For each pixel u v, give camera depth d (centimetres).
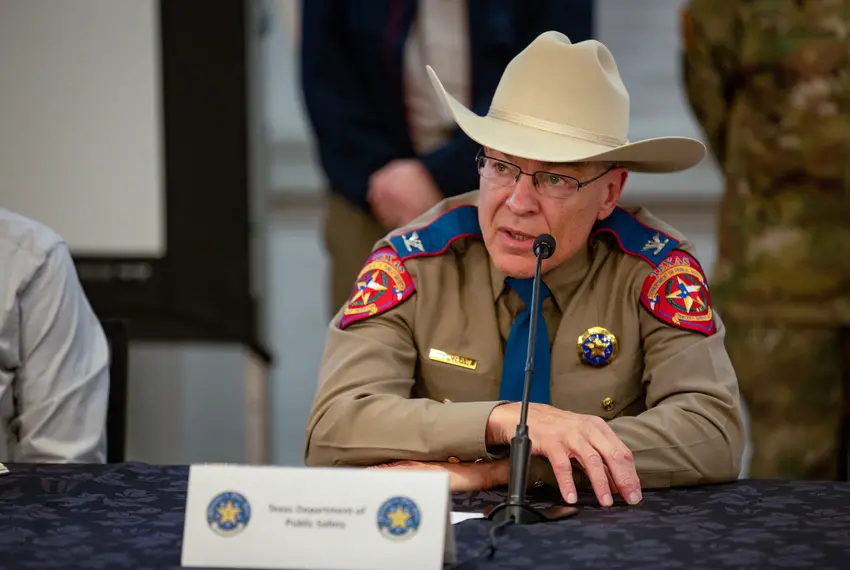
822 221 957
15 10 1066
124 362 731
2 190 1078
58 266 701
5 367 684
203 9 1058
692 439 572
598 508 528
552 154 579
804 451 984
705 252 1371
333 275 1027
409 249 635
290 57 1384
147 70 1064
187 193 1070
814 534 482
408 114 992
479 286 632
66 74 1069
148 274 1076
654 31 1377
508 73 618
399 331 624
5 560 447
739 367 993
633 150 585
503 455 568
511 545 466
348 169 989
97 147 1071
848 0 934
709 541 472
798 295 967
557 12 984
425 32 983
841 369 982
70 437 685
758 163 967
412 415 574
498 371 625
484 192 602
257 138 1088
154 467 591
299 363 1420
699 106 1009
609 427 557
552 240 570
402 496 430
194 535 439
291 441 1422
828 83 934
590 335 619
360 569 428
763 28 948
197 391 1330
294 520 434
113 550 459
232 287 1073
